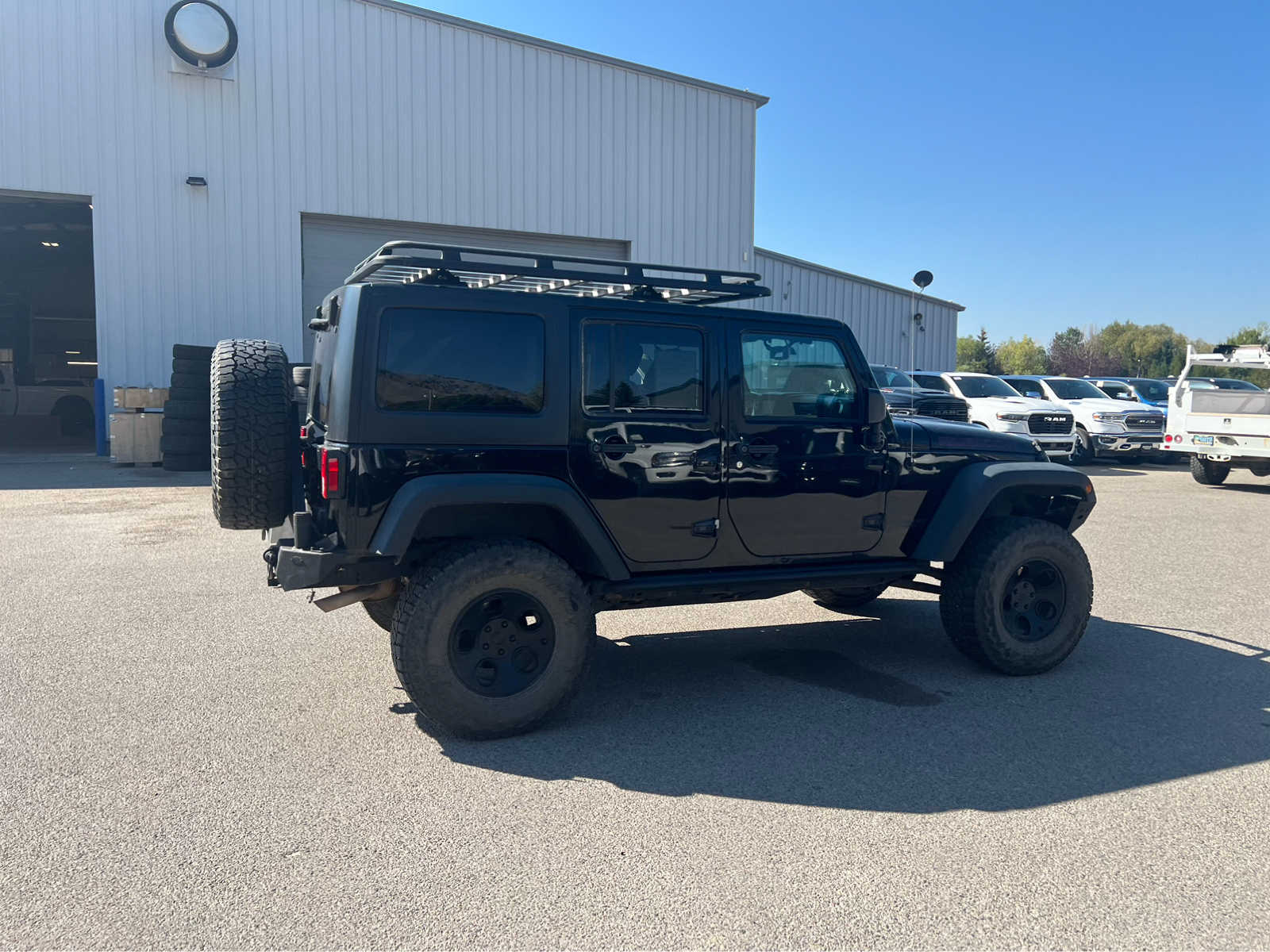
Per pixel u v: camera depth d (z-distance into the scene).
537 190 18.98
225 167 16.56
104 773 3.73
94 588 6.91
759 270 24.17
